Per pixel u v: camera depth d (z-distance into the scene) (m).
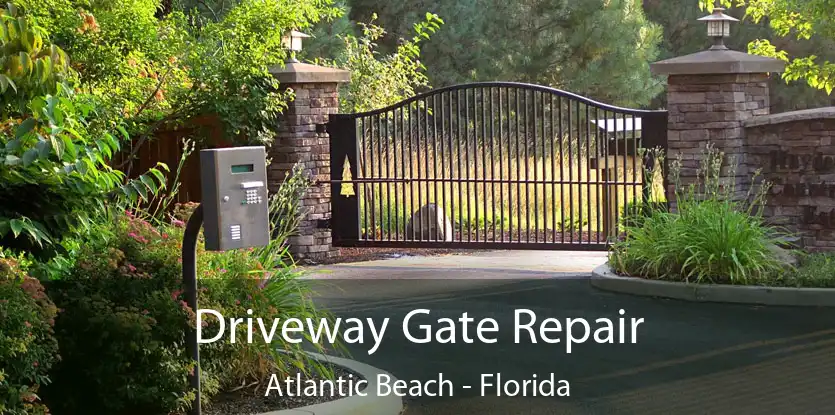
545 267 13.12
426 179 14.17
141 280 6.32
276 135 14.18
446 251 14.90
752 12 16.95
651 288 10.91
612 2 29.48
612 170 16.58
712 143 12.70
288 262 13.96
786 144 12.55
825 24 16.25
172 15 14.48
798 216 12.54
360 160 14.95
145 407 6.23
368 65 17.83
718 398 6.84
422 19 29.38
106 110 12.49
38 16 12.70
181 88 13.80
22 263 6.03
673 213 12.66
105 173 5.87
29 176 5.54
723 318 9.60
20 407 5.09
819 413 6.44
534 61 29.48
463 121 29.05
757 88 13.07
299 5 14.25
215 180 5.71
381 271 13.02
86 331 5.91
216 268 6.95
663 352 8.24
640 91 29.95
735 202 12.32
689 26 33.34
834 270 10.66
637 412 6.55
